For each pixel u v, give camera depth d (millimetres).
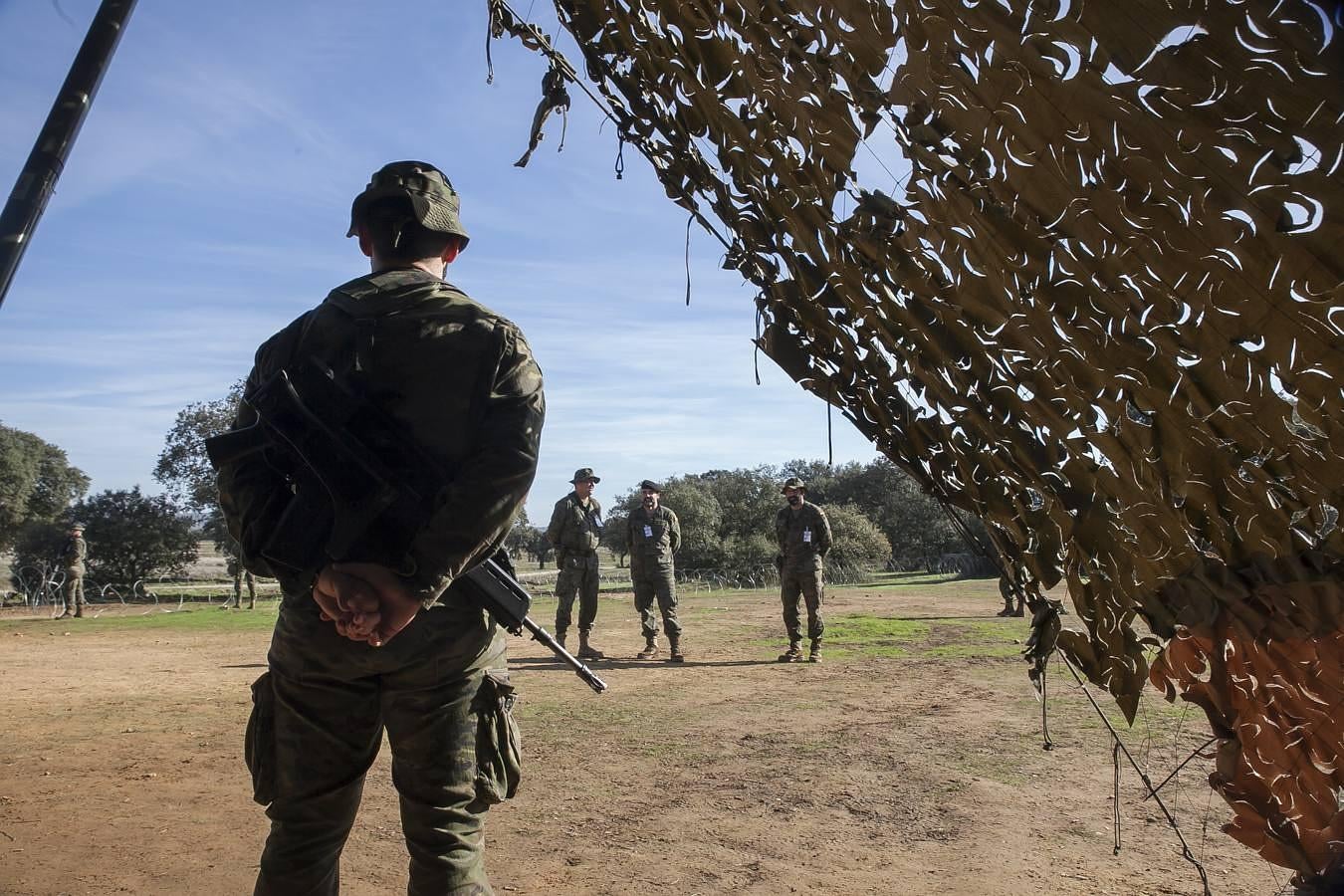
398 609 2053
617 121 2646
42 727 6953
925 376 2293
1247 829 1923
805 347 2539
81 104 2092
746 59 2182
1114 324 1811
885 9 1822
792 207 2320
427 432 2137
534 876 3682
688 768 5453
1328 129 1382
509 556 2424
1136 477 1955
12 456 37969
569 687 8609
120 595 24000
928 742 5961
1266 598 1815
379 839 4230
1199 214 1577
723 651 11477
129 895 3533
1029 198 1803
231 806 4773
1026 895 3381
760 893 3461
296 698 2262
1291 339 1577
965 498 2410
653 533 10695
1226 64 1433
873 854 3873
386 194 2436
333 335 2207
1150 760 5270
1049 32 1594
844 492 38438
